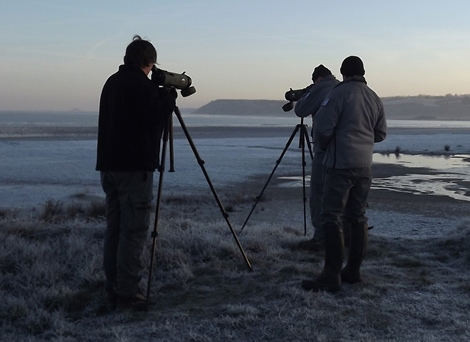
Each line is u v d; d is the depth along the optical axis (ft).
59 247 19.10
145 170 13.83
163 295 15.38
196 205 58.39
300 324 12.47
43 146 163.94
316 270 17.08
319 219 20.75
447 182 87.10
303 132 25.95
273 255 19.43
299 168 107.86
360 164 14.90
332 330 12.24
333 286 14.80
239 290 15.56
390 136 278.87
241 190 74.64
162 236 20.34
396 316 13.10
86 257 18.01
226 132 313.94
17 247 18.65
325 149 15.31
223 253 19.15
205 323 12.78
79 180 84.99
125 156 13.62
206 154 141.69
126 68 13.85
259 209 56.75
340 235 14.93
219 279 16.61
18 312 14.10
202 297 15.12
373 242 22.63
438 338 11.76
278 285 15.53
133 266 14.15
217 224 26.40
